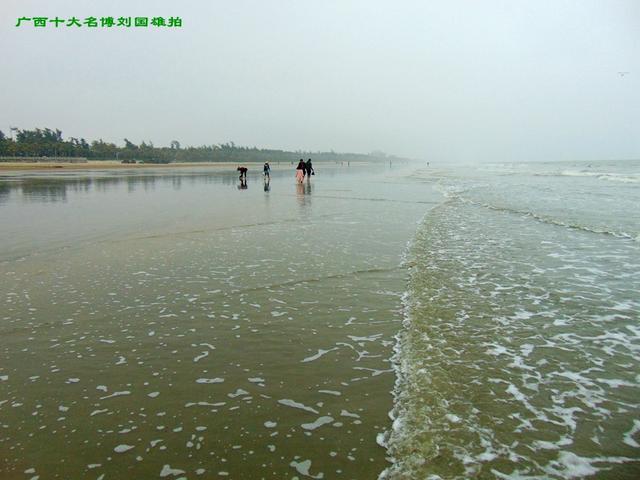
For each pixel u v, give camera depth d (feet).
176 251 37.32
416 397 14.53
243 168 131.85
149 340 19.42
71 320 21.71
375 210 65.57
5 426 13.29
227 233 46.06
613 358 17.20
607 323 20.67
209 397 14.82
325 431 12.89
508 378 15.70
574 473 10.97
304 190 112.16
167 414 13.84
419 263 31.91
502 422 13.12
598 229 44.34
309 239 42.16
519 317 21.49
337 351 18.17
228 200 84.28
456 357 17.37
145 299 24.84
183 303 24.17
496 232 43.98
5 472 11.31
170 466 11.50
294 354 17.97
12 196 92.84
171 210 67.31
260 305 23.76
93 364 17.22
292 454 11.91
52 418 13.69
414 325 20.52
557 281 27.25
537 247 36.91
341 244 39.55
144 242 41.24
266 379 15.99
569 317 21.45
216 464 11.55
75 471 11.34
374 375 16.15
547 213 56.85
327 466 11.42
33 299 24.85
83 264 32.89
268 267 31.68
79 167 302.45
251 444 12.36
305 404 14.34
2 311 22.94
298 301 24.32
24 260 34.22
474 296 24.61
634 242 38.19
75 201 82.12
